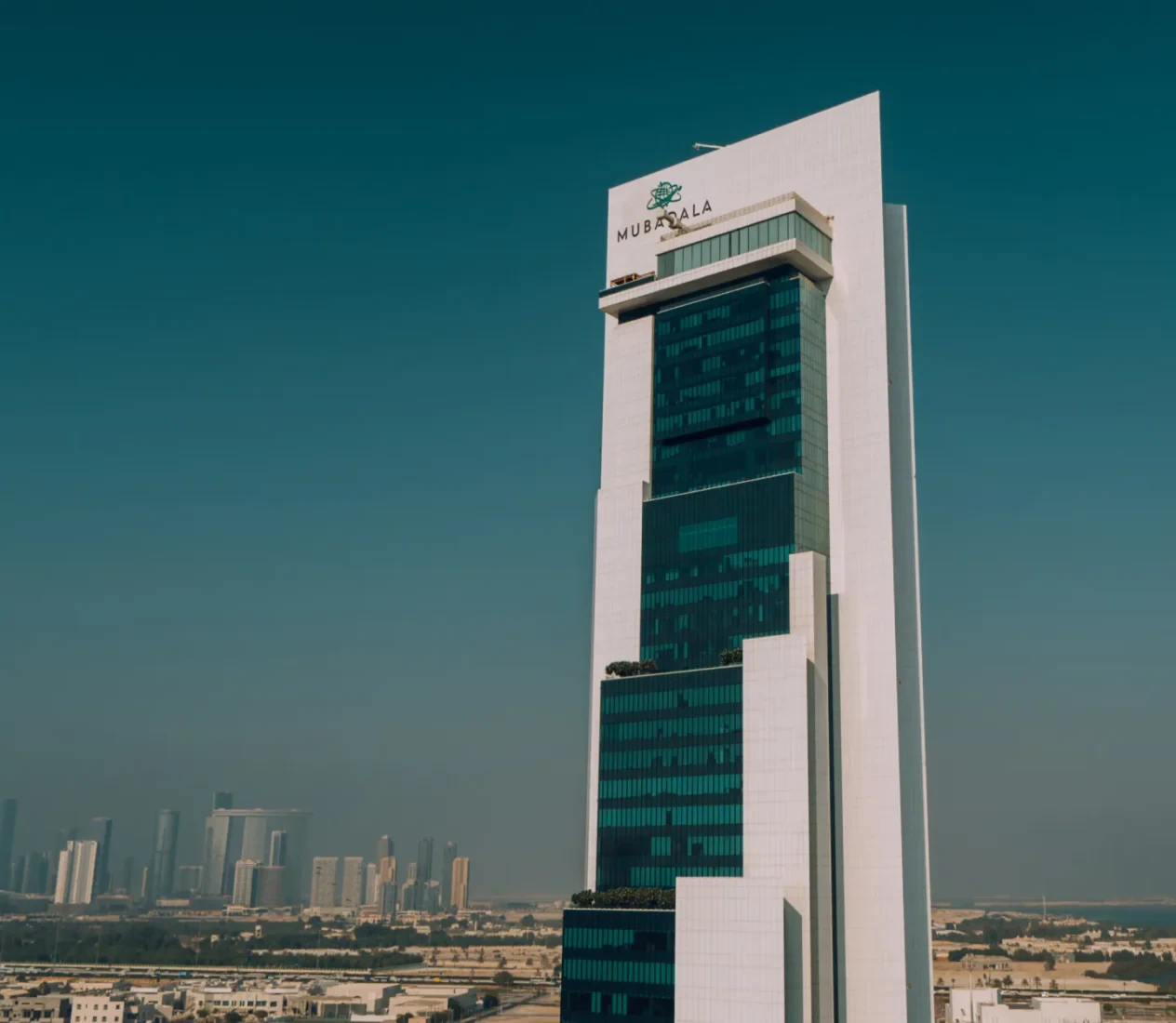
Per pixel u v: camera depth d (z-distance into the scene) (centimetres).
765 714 19150
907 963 19138
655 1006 18788
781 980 17200
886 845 18812
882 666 19600
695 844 19562
